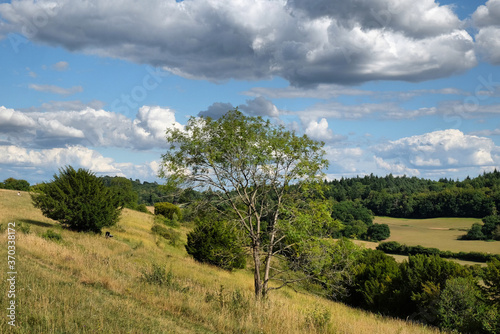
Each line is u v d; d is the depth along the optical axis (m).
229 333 10.19
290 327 11.51
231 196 19.06
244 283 25.39
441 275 22.39
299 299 23.25
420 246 88.56
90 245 23.97
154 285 14.36
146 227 47.97
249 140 18.12
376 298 25.53
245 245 18.97
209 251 30.47
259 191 19.52
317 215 17.61
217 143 18.61
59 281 11.96
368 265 29.39
